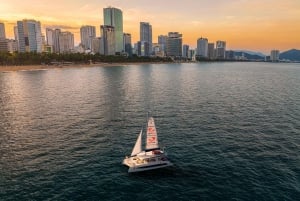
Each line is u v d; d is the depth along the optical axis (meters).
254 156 48.03
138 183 38.91
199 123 68.75
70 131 61.94
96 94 113.75
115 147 52.22
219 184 38.66
